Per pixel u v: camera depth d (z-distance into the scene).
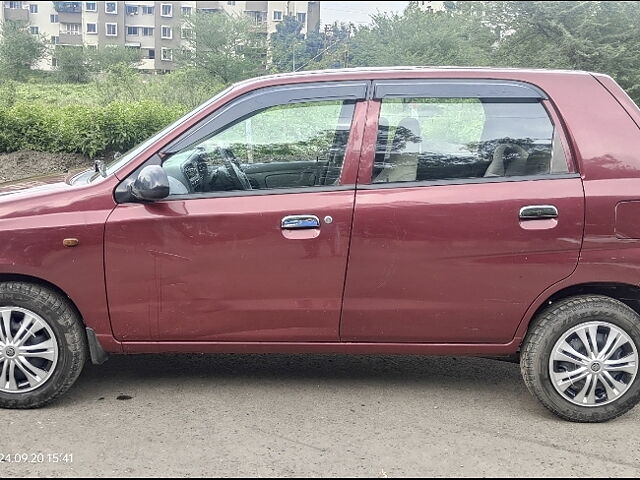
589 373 3.84
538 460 3.46
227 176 3.85
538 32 19.09
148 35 83.81
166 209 3.73
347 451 3.49
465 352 3.95
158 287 3.76
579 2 17.91
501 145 3.87
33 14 82.75
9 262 3.67
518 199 3.74
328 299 3.79
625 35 17.72
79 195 3.76
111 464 3.29
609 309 3.80
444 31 20.50
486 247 3.74
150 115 12.60
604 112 3.87
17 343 3.76
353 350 3.92
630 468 3.41
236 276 3.76
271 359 4.83
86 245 3.70
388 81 3.88
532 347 3.86
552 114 3.86
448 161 3.84
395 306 3.81
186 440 3.55
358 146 3.82
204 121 3.87
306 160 3.85
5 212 3.71
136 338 3.85
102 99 17.78
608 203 3.73
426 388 4.38
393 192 3.76
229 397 4.12
